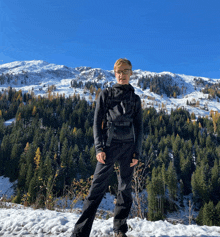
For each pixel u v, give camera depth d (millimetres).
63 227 1945
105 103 1525
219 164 56094
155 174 50000
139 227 2066
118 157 1540
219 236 1895
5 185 50156
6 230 2096
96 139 1500
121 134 1481
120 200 1657
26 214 2584
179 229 2021
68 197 4332
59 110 118062
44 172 29156
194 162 67562
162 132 101188
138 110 1623
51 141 68625
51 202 4258
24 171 45188
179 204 45500
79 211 3818
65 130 81000
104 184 1520
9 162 54219
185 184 57156
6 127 91688
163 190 38906
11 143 65250
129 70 1572
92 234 1806
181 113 146500
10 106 123625
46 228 1987
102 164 1512
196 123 114625
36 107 116000
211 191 46906
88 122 104188
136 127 1668
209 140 83875
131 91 1596
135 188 3242
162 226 2104
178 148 72250
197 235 1858
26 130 82688
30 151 52281
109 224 2033
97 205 1521
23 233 1928
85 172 52281
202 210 35125
